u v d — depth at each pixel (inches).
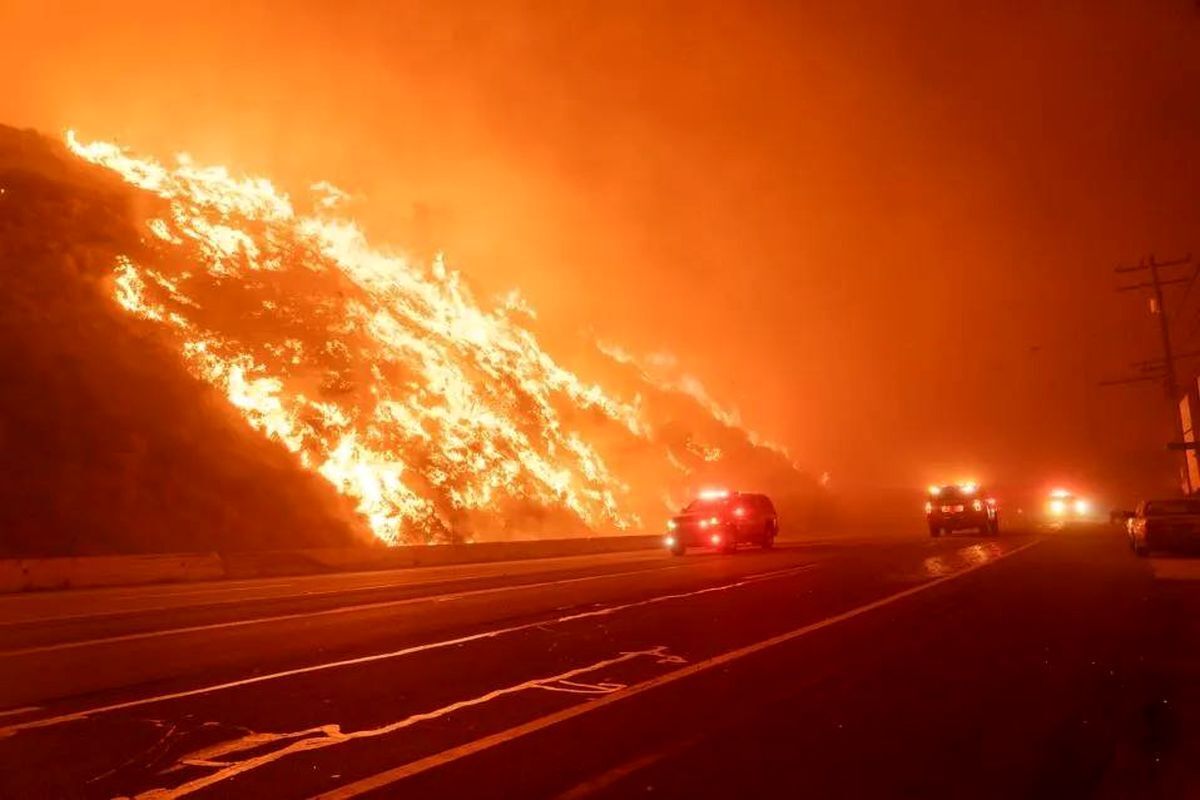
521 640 522.0
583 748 305.0
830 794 259.8
